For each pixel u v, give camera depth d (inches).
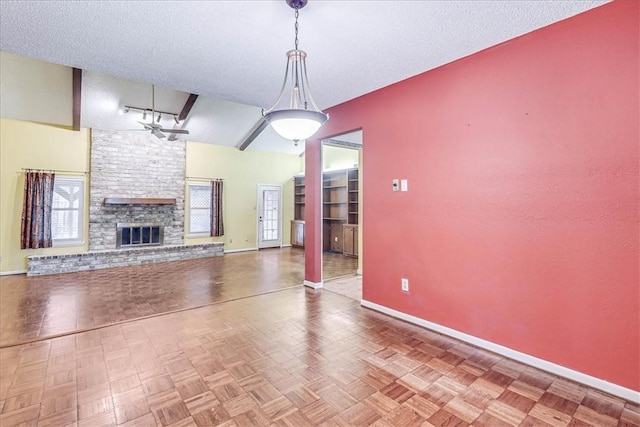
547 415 73.0
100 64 114.4
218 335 117.0
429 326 122.2
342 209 327.3
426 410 74.9
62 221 244.4
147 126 215.2
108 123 248.4
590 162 84.0
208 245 298.5
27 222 227.1
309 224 183.9
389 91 134.1
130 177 271.6
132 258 255.6
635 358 78.0
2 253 223.0
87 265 236.2
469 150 108.7
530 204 94.8
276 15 84.9
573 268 87.3
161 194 287.6
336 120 160.6
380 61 112.0
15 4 79.3
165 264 259.9
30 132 233.0
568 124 87.4
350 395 80.7
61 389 82.6
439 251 118.3
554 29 89.4
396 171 132.5
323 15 84.7
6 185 225.1
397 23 88.6
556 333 90.4
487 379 88.0
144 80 128.9
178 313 140.6
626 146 78.7
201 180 312.0
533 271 94.7
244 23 88.7
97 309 146.2
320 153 179.8
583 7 82.0
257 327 124.5
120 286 188.4
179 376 89.2
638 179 77.2
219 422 70.5
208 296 167.2
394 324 127.5
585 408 75.5
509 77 98.6
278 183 369.4
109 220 261.7
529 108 94.6
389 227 136.3
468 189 109.3
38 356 100.5
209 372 91.4
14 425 69.0
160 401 77.9
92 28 90.8
